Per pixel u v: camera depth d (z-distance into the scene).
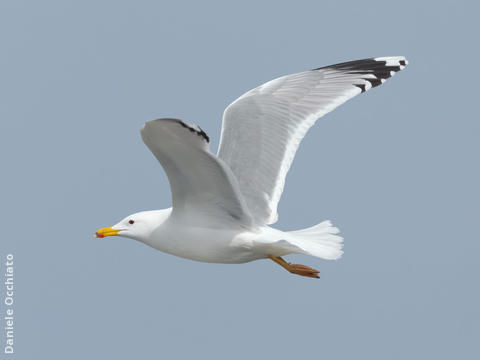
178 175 11.70
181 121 10.08
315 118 13.24
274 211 12.55
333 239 12.16
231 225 12.26
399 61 14.05
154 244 12.62
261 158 12.77
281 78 13.31
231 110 12.78
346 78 13.70
